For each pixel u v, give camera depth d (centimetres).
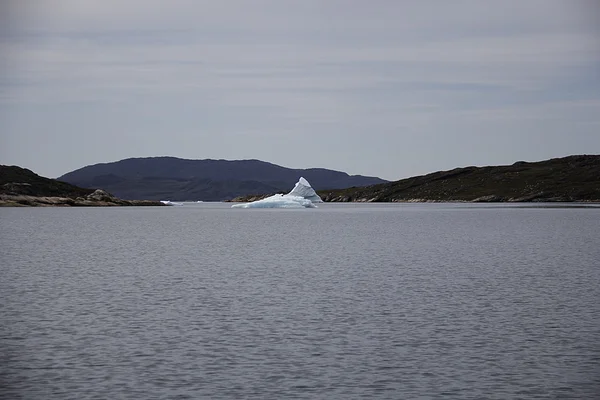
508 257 8700
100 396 2977
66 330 4156
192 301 5181
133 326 4266
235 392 3023
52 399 2942
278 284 6131
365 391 3033
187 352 3647
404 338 3938
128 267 7662
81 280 6469
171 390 3047
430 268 7425
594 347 3716
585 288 5788
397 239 12525
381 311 4738
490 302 5088
